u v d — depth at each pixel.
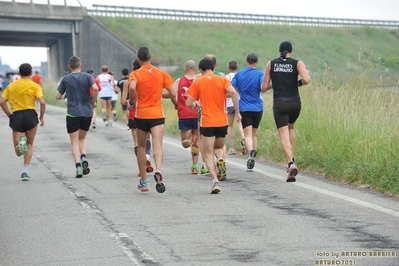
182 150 35.59
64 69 154.75
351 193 21.56
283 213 18.61
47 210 20.00
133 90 21.72
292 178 23.98
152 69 22.09
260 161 30.03
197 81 22.41
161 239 15.91
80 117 26.09
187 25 175.62
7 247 15.66
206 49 164.62
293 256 14.15
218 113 22.36
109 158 32.94
